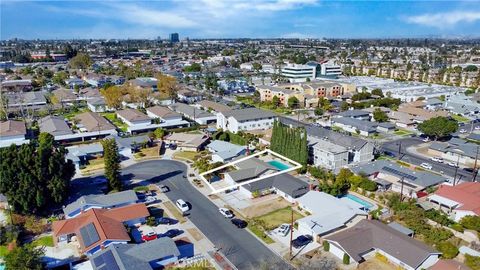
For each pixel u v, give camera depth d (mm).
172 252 43750
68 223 50469
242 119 99312
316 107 131625
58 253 46281
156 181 69688
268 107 134625
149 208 58688
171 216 56188
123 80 182250
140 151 86375
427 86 167000
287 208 58625
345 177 65500
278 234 50938
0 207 57031
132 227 52750
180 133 97875
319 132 87500
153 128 102375
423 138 97000
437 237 47969
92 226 48906
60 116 111812
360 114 116000
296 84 156625
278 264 44219
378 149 86875
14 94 136375
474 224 49188
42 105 128125
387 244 45250
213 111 121938
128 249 43562
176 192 64812
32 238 49812
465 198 56469
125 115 109750
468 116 120125
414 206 54688
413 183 64375
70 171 60219
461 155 79438
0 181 51969
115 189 63656
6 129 89062
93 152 81688
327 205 55750
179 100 143000
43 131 93562
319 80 182000
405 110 118312
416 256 42531
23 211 53594
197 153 85375
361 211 54125
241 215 56562
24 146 55094
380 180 66750
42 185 54750
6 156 53094
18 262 39719
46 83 172625
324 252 46906
